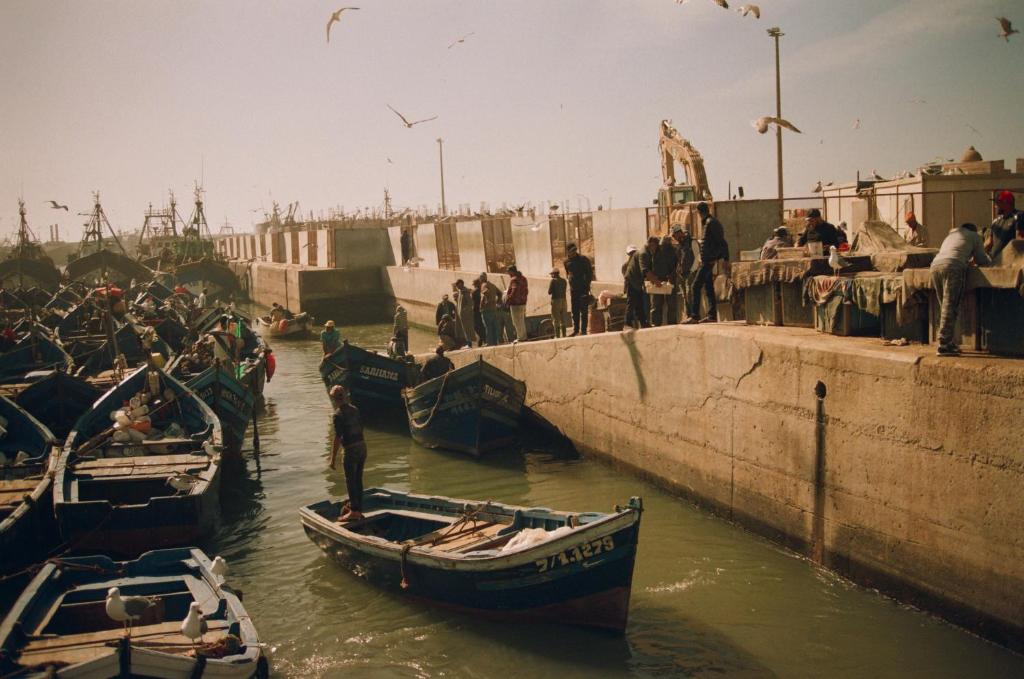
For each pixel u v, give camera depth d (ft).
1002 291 26.76
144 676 20.95
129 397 49.49
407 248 133.18
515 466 49.90
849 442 30.45
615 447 47.21
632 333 44.50
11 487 36.86
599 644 27.91
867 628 27.73
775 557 33.81
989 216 61.36
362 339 114.32
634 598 30.91
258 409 68.90
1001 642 25.16
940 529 26.91
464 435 52.49
